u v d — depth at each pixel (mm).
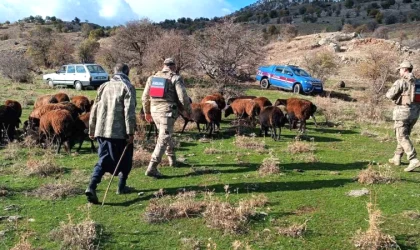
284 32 61500
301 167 7801
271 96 21609
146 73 26266
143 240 4703
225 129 11977
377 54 26625
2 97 18016
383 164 8102
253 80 29422
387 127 13164
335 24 80312
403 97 7477
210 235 4824
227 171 7426
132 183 6645
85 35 68500
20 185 6551
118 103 5734
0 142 9695
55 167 7285
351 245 4582
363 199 5961
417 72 23203
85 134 8984
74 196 6066
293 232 4816
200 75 22219
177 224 5109
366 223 5125
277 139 10688
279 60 39000
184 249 4492
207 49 19719
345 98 22844
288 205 5719
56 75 24625
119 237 4770
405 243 4621
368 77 25891
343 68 34844
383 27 62094
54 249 4465
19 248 4297
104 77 24203
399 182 6805
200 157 8516
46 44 42250
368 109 15969
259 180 6871
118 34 29391
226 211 5160
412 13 78062
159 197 6004
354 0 106062
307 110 11500
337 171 7527
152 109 6914
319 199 5969
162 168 7523
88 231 4672
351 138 11203
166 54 23625
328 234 4844
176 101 6957
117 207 5652
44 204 5754
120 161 5809
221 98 13320
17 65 27672
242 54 19547
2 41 63250
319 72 29375
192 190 6289
